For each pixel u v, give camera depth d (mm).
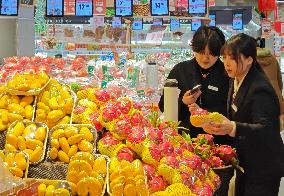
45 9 5344
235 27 6848
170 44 5793
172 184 2314
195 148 2830
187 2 5457
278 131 3080
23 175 2412
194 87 3580
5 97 2791
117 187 2217
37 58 3566
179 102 3883
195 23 5742
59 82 3049
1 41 5395
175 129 2914
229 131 2945
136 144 2424
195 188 2404
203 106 3840
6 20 5414
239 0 10656
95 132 2568
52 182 2186
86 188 2256
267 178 3080
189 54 5586
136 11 5367
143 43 5773
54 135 2553
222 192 2898
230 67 3123
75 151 2504
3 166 2068
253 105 3053
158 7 5348
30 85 2779
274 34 8961
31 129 2600
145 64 4562
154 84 4512
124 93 3602
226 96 3816
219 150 2990
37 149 2516
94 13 5406
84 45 5648
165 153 2445
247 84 3111
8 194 1934
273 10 8898
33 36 5199
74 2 5324
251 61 3123
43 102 2768
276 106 3074
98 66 4211
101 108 2773
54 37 5578
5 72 3291
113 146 2469
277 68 4930
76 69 3818
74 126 2586
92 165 2346
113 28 5656
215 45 3643
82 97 2889
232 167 2957
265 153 3033
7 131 2668
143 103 3941
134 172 2256
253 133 2959
